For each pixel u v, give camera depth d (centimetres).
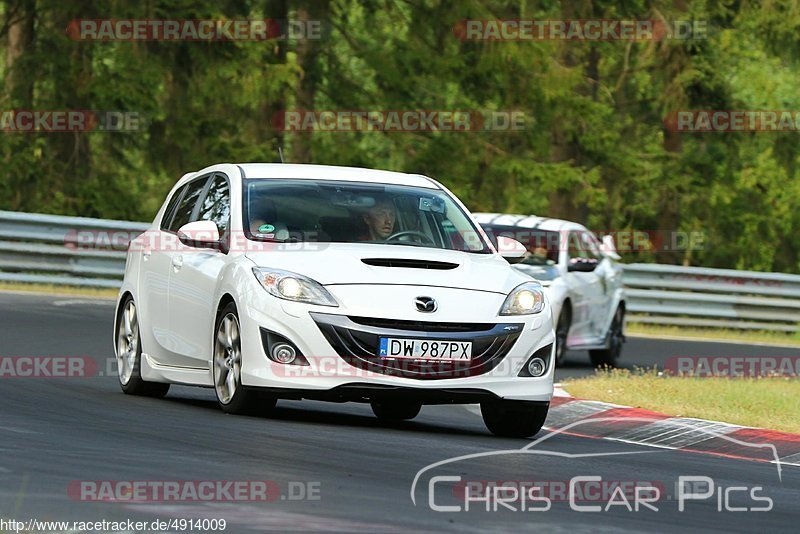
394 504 2419
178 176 12050
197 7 11338
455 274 3634
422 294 3525
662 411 4247
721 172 14738
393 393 3472
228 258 3753
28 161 11812
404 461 2970
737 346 8356
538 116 12531
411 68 12344
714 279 9669
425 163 12412
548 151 12850
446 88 12875
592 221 15012
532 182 12544
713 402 4550
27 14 12125
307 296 3506
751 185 15825
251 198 3869
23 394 3997
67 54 11738
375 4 12669
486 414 3759
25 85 11781
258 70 11338
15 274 8356
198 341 3856
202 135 11906
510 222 6631
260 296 3541
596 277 6775
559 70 12450
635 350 7812
